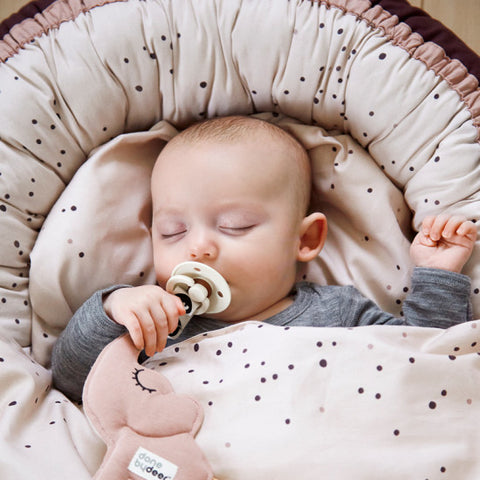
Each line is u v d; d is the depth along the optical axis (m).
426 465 0.85
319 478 0.85
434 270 1.04
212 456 0.87
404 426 0.87
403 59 1.09
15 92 1.09
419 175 1.12
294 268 1.13
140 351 0.97
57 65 1.10
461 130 1.08
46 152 1.11
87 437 0.93
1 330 1.05
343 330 0.94
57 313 1.09
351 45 1.10
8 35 1.12
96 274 1.11
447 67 1.08
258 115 1.20
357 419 0.88
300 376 0.90
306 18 1.10
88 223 1.10
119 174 1.15
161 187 1.09
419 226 1.14
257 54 1.11
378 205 1.16
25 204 1.10
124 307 0.93
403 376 0.89
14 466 0.83
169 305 0.93
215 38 1.11
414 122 1.10
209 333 1.00
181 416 0.88
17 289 1.09
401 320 1.07
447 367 0.90
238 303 1.05
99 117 1.13
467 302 1.03
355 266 1.19
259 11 1.10
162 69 1.13
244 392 0.91
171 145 1.12
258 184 1.06
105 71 1.10
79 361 0.98
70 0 1.13
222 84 1.14
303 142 1.18
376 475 0.84
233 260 1.03
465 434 0.88
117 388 0.88
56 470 0.85
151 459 0.84
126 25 1.10
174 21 1.11
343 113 1.15
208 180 1.05
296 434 0.87
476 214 1.06
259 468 0.85
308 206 1.22
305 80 1.12
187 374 0.96
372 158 1.18
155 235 1.10
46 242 1.09
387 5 1.12
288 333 0.94
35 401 0.96
